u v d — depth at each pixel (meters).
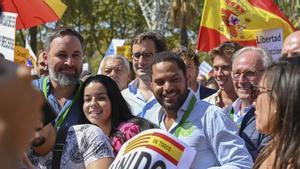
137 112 5.53
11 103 0.70
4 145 0.69
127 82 6.99
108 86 4.32
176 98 3.92
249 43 7.54
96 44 33.03
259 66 4.70
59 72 4.50
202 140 3.81
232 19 7.58
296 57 2.23
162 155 3.21
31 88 0.71
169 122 4.03
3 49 5.73
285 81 2.15
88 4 29.02
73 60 4.54
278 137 2.18
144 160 3.17
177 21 24.64
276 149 2.17
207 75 12.45
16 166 0.70
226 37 7.59
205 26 7.68
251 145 4.22
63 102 4.52
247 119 4.34
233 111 5.03
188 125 3.87
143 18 32.88
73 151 3.14
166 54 4.05
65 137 3.16
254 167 2.36
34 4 6.74
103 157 3.15
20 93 0.70
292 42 4.28
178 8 24.50
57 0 6.84
